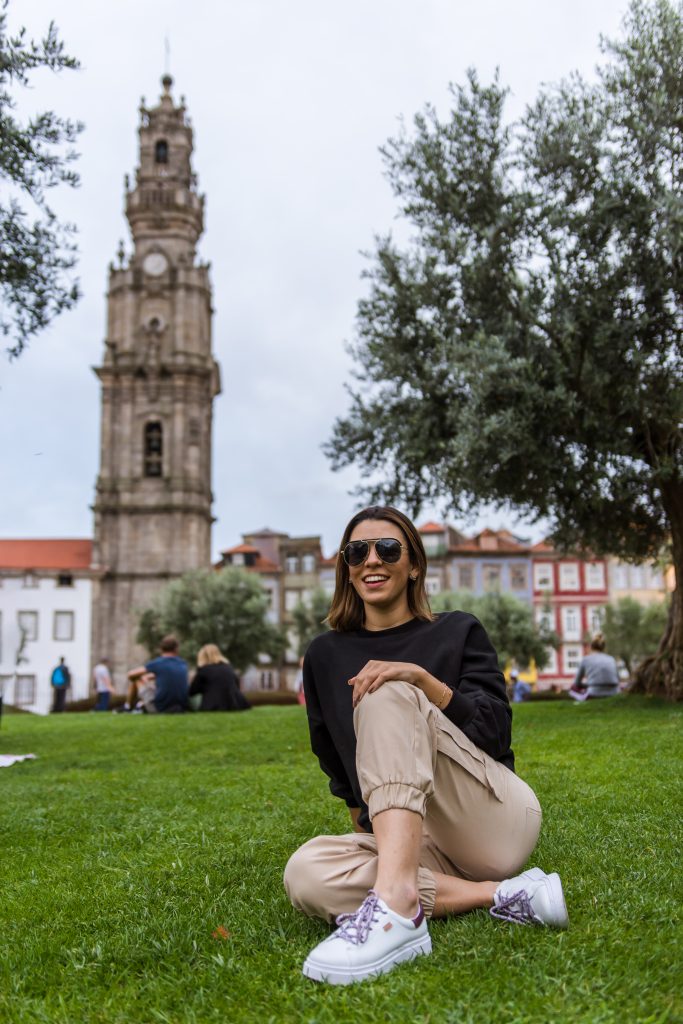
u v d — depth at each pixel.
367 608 3.63
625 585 74.75
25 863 4.62
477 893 3.12
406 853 2.83
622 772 6.79
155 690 17.70
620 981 2.52
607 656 15.95
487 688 3.38
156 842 4.96
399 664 3.12
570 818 5.06
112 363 63.25
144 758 9.73
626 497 13.98
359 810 3.57
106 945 3.13
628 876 3.67
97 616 61.75
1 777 8.42
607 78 13.55
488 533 76.88
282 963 2.83
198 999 2.59
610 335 12.55
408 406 14.80
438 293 14.34
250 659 56.16
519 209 13.39
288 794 6.52
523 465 13.33
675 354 13.17
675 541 13.86
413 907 2.80
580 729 10.36
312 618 66.56
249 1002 2.55
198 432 63.38
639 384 12.72
